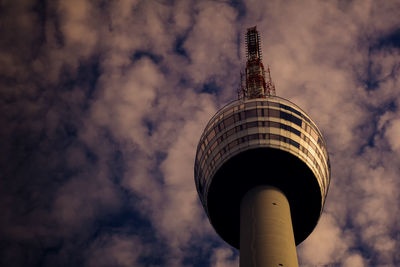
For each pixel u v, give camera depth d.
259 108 78.69
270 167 72.50
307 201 72.88
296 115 79.06
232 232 76.19
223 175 73.62
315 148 76.81
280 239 61.31
